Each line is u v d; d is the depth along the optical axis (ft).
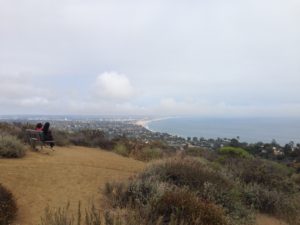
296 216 30.25
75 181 28.60
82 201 23.82
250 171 38.42
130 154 55.77
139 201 21.66
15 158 35.24
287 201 32.27
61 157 39.19
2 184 25.09
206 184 28.04
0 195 20.68
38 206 22.11
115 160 42.63
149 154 55.16
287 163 73.67
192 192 24.36
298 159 85.40
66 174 30.37
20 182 26.45
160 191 23.48
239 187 32.22
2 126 50.55
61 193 25.21
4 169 29.32
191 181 28.78
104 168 35.06
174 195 21.62
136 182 25.39
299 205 32.76
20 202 22.43
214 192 27.32
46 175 29.25
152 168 30.68
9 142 36.99
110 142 63.67
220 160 53.06
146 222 18.65
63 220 16.52
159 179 27.96
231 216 25.57
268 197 31.32
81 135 64.64
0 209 19.03
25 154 37.91
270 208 31.07
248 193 31.65
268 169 41.32
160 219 18.01
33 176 28.43
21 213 20.70
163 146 70.08
